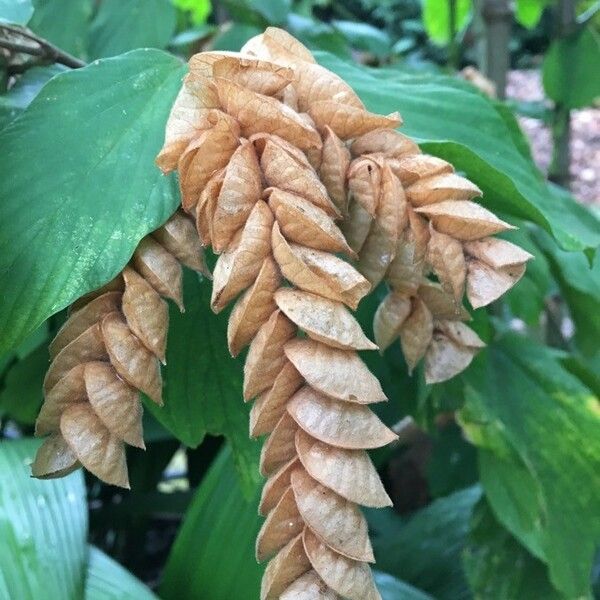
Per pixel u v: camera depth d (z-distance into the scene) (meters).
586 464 0.32
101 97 0.21
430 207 0.16
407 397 0.31
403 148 0.17
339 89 0.17
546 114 0.50
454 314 0.18
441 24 0.57
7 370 0.36
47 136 0.20
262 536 0.15
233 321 0.15
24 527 0.24
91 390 0.16
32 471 0.17
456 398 0.30
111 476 0.16
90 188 0.19
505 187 0.22
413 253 0.17
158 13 0.39
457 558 0.37
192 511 0.31
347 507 0.14
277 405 0.15
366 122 0.17
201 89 0.16
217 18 0.54
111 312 0.17
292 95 0.17
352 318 0.15
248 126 0.16
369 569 0.14
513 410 0.33
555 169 0.51
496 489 0.32
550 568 0.31
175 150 0.16
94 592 0.25
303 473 0.14
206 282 0.25
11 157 0.19
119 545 0.48
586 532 0.31
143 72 0.21
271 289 0.15
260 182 0.15
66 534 0.25
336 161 0.17
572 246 0.23
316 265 0.15
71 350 0.17
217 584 0.29
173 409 0.25
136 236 0.18
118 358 0.16
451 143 0.21
